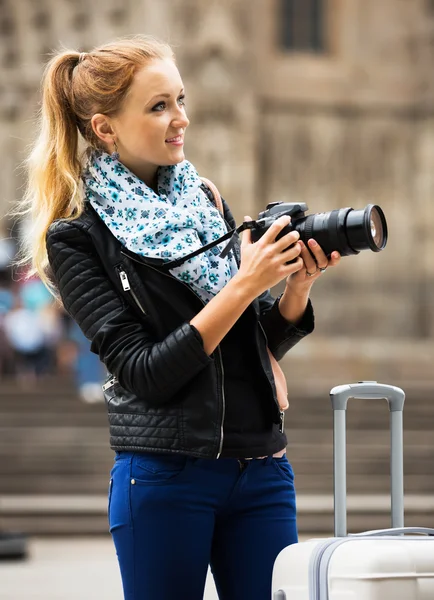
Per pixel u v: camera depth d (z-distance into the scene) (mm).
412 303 43031
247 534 4996
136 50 5043
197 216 5020
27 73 41438
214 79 41969
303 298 5195
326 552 4480
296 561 4641
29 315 31469
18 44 41562
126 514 4895
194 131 41969
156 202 4965
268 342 5324
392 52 44156
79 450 24672
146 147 5035
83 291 5016
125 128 5047
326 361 40125
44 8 41625
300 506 21219
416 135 44094
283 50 43938
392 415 5289
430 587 4320
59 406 26078
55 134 5223
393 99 44031
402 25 44125
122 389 4988
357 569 4324
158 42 5234
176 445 4785
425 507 21281
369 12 44125
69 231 5062
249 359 5047
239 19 42156
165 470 4840
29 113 41406
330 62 44000
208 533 4902
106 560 17531
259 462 5016
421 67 44125
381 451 24891
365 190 43969
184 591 4844
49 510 21078
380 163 44031
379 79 44000
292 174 43688
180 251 4828
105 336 4898
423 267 43438
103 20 41625
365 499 22844
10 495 23859
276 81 43656
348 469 24594
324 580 4438
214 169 41969
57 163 5188
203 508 4875
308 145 43781
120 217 5004
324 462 24688
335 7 44000
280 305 5281
